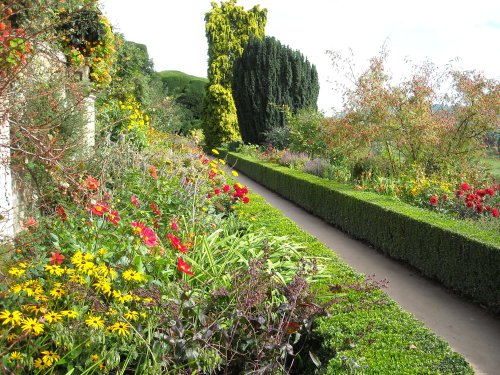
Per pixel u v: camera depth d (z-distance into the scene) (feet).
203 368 8.18
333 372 8.46
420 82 31.89
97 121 25.43
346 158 37.60
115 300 8.15
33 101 12.92
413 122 30.96
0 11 9.45
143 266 9.87
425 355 9.12
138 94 59.06
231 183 30.14
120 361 8.32
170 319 8.50
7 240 9.21
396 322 10.44
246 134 76.64
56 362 7.17
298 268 11.94
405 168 32.50
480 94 30.81
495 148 32.45
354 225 25.96
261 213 20.62
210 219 16.39
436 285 18.38
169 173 19.20
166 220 14.92
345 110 34.73
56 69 15.65
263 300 9.71
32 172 12.64
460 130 32.14
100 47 20.83
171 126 59.52
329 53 33.55
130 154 18.72
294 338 10.21
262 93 72.54
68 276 8.34
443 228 18.02
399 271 20.15
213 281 11.18
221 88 87.10
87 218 11.19
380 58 32.94
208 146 89.20
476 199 22.68
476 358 12.36
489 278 15.65
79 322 7.54
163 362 7.82
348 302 11.46
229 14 93.04
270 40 72.13
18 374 6.84
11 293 7.50
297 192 37.24
